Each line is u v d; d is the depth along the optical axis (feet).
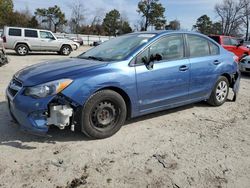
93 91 13.24
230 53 21.13
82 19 202.59
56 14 224.53
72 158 12.14
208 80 18.93
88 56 16.67
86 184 10.40
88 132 13.60
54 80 12.62
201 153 13.10
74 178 10.73
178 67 16.62
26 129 12.82
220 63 19.67
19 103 12.64
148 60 15.23
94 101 13.38
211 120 17.71
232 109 20.31
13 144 13.20
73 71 13.29
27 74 13.67
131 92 14.58
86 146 13.28
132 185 10.43
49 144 13.33
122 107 14.39
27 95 12.62
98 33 228.63
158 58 15.44
